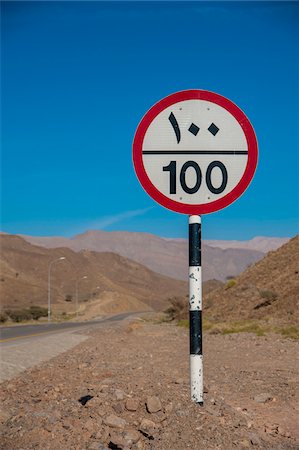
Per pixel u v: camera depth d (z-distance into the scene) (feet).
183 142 19.10
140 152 19.06
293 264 137.49
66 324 209.67
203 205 19.03
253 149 19.07
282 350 60.18
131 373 42.88
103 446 19.08
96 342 87.71
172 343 80.23
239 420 23.73
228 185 19.04
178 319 181.27
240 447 19.99
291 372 43.24
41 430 20.27
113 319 291.38
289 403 30.25
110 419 20.83
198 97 19.10
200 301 19.52
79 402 25.88
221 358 55.42
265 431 23.54
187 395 25.07
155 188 19.02
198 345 19.70
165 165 19.04
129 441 19.53
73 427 20.62
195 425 20.67
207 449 19.31
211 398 27.04
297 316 99.04
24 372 47.85
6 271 610.24
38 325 198.70
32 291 552.82
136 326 137.18
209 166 19.06
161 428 20.57
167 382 34.53
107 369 46.88
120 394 24.31
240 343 71.77
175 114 19.11
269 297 121.08
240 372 43.98
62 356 63.98
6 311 299.38
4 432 20.93
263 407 29.32
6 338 105.60
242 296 135.64
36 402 28.96
